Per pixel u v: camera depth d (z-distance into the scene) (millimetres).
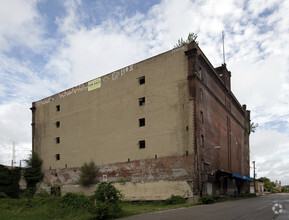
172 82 35719
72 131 46906
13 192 44344
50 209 19875
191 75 34000
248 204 27359
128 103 39875
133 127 38531
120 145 39500
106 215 17188
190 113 33375
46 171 49562
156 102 36781
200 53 36750
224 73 48844
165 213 19828
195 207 24656
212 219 15195
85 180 41219
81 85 47281
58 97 50812
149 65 38594
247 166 61344
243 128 61281
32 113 55156
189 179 31750
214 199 31688
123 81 41219
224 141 44906
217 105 42656
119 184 38125
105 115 42500
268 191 124500
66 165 46438
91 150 43188
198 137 33062
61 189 45969
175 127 34312
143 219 16375
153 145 35875
